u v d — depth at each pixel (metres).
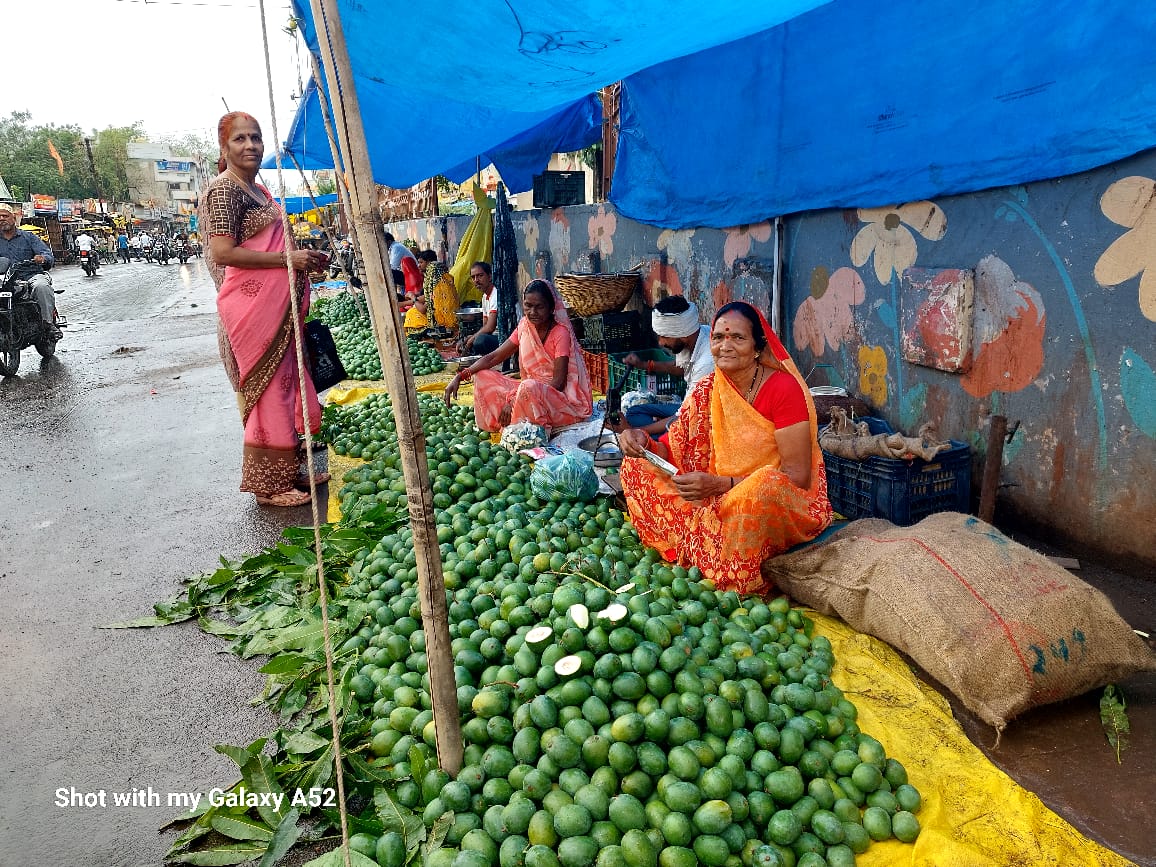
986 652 2.69
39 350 11.91
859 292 5.29
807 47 5.27
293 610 3.81
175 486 6.03
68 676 3.45
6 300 10.81
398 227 24.23
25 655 3.63
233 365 5.19
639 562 3.84
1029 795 2.40
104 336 14.87
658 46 3.71
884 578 3.08
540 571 3.45
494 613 3.12
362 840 2.25
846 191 5.18
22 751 2.95
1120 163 3.61
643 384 7.12
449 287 11.59
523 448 5.70
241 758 2.58
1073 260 3.88
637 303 8.30
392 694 2.86
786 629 3.22
